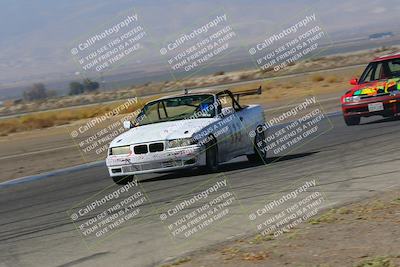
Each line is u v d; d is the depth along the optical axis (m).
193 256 12.19
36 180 27.17
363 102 31.77
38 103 182.12
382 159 21.31
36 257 13.36
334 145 26.58
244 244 12.65
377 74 32.91
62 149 40.88
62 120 76.06
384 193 15.81
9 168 33.59
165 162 21.52
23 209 19.72
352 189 17.00
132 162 21.66
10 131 67.69
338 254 10.98
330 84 82.38
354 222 13.03
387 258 10.37
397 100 31.17
